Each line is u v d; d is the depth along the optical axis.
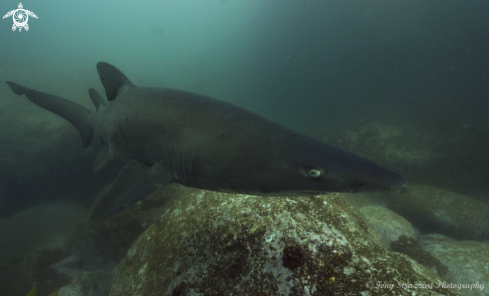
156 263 2.80
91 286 5.30
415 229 6.83
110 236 6.08
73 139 10.20
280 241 2.11
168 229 3.12
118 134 3.03
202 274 2.33
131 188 2.56
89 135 4.23
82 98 16.31
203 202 3.13
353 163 1.73
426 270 1.81
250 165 1.93
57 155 9.95
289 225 2.23
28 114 11.07
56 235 9.12
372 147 12.84
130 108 2.88
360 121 16.59
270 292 1.88
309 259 1.91
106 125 3.34
